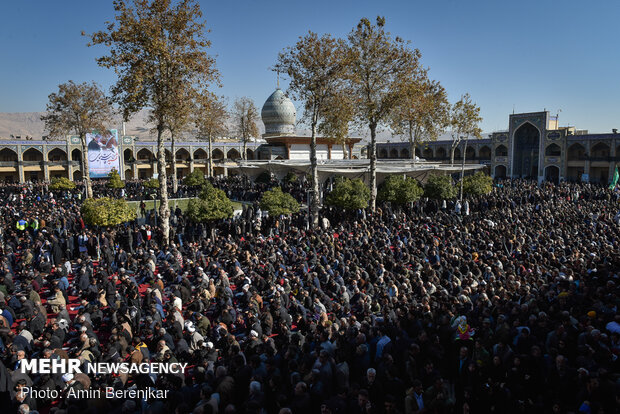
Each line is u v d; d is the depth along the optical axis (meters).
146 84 22.38
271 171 45.72
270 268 14.62
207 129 49.72
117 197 41.00
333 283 13.12
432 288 12.29
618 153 50.47
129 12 20.84
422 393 6.84
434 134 41.53
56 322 10.16
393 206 30.70
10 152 58.91
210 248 19.09
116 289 13.97
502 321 9.09
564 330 8.37
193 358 9.59
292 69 26.16
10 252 17.98
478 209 31.97
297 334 9.61
